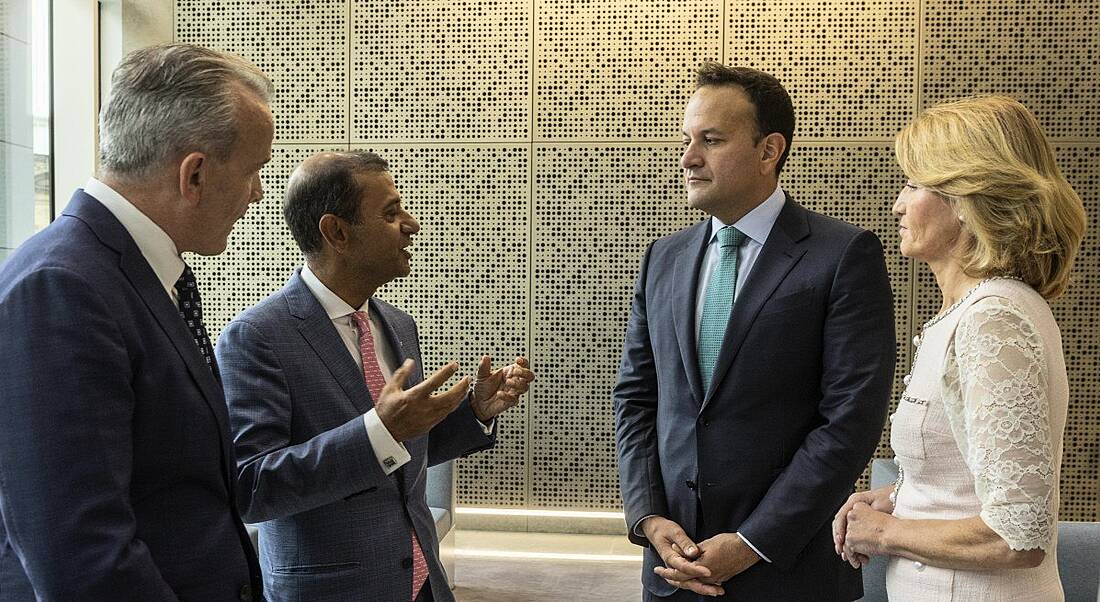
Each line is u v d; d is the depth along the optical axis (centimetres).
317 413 204
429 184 527
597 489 529
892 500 183
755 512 221
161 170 147
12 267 135
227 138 148
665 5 507
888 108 498
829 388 223
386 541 205
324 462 180
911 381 170
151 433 142
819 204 506
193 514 147
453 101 523
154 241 148
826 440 218
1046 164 161
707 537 227
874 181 502
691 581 220
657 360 245
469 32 520
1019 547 144
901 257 502
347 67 527
